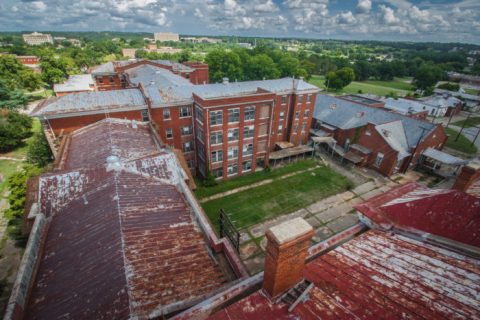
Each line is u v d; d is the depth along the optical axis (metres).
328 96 58.06
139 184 17.92
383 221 11.30
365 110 49.50
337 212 33.31
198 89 39.38
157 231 14.66
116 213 14.80
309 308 6.69
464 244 8.81
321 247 11.00
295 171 42.88
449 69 160.38
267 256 6.78
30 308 11.27
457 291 7.10
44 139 36.97
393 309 6.64
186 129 38.06
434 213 10.41
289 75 113.88
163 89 37.28
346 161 46.06
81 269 12.36
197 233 15.59
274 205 34.28
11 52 145.00
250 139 38.34
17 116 51.94
